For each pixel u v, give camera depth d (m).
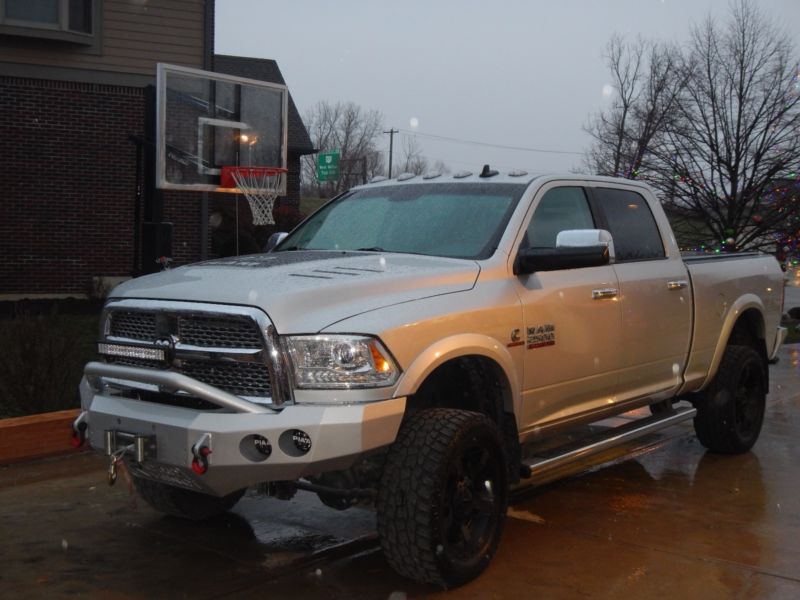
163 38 16.25
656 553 4.69
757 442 7.40
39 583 4.23
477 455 4.21
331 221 5.63
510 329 4.52
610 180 5.84
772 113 16.64
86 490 5.75
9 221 15.26
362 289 4.06
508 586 4.21
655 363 5.79
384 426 3.80
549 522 5.22
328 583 4.26
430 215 5.17
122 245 16.20
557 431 5.16
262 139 12.91
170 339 4.03
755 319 7.14
